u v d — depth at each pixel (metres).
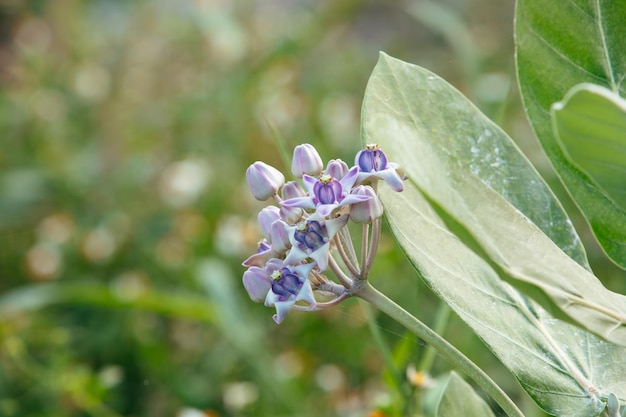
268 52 2.18
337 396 1.47
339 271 0.67
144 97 2.26
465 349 1.22
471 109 0.69
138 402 1.61
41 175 2.11
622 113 0.56
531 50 0.70
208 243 1.83
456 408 0.74
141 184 2.05
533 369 0.67
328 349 1.57
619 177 0.58
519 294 0.68
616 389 0.67
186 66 2.28
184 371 1.63
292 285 0.66
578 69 0.69
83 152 2.17
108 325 1.72
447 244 0.67
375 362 1.51
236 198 1.95
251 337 1.45
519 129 1.73
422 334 0.66
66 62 2.38
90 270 1.93
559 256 0.62
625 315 0.62
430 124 0.68
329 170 0.68
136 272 1.89
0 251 2.01
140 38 2.34
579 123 0.57
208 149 2.08
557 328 0.68
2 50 2.53
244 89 2.10
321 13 2.31
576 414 0.66
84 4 2.50
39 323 1.71
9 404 1.46
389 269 1.51
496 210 0.61
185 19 2.33
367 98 0.68
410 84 0.69
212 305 1.46
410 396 0.92
